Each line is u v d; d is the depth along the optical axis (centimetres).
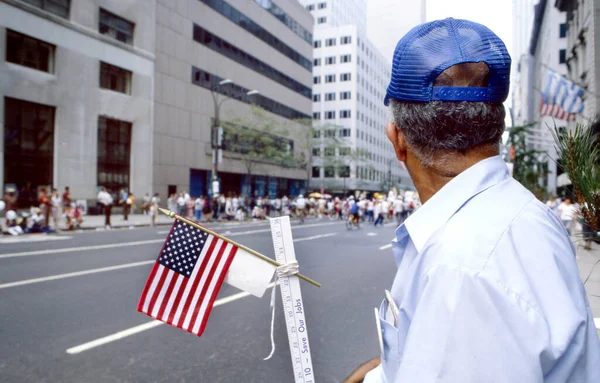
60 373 362
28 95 2214
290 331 159
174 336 463
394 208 2745
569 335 69
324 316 554
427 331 71
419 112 92
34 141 2280
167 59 3206
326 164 5556
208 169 3669
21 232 1562
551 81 2056
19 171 2212
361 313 568
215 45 3781
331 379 366
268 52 4669
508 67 91
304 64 5525
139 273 793
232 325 509
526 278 73
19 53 2192
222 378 360
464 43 90
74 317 523
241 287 175
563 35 3581
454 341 67
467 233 78
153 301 184
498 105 92
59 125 2372
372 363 128
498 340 67
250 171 4119
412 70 93
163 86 3164
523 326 67
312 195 4284
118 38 2759
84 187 2506
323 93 7569
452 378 66
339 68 7488
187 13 3416
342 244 1383
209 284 179
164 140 3175
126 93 2820
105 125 2667
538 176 2548
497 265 73
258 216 3094
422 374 68
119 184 2764
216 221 2750
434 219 90
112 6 2691
